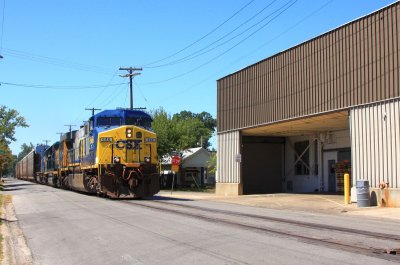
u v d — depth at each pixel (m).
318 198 27.88
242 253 9.45
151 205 21.92
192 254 9.52
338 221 15.73
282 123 29.97
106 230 13.34
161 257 9.38
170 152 61.22
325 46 25.47
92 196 29.33
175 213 17.83
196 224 14.24
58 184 45.00
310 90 26.58
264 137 39.22
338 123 29.86
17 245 11.64
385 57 21.48
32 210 20.52
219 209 20.44
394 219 16.78
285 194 34.09
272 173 39.53
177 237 11.71
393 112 20.95
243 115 33.75
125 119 27.88
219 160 36.75
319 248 9.88
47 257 10.06
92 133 28.19
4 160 73.00
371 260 8.58
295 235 11.80
